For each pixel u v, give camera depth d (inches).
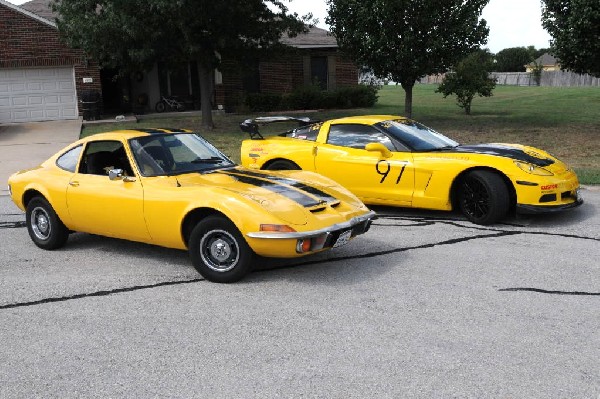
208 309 198.5
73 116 988.6
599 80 2117.4
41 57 953.5
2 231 322.0
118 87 1095.0
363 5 716.7
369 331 176.9
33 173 281.4
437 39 703.1
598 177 416.5
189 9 678.5
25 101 967.0
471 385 144.1
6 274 244.1
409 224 308.8
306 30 807.7
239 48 781.3
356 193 334.6
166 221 231.8
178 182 235.3
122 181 246.5
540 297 201.0
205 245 224.2
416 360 157.6
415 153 319.6
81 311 200.7
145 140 257.3
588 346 163.5
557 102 1199.6
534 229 289.9
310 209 221.1
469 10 712.4
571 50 605.6
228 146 651.5
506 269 231.5
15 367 161.5
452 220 313.1
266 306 199.5
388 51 729.6
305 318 188.2
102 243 289.9
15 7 929.5
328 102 1095.6
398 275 227.6
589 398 137.3
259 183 237.9
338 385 145.8
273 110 1072.2
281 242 208.1
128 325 187.3
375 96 1165.7
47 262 260.1
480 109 1082.1
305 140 358.3
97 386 149.6
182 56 764.6
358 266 240.1
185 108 1084.5
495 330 175.2
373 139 335.9
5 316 198.2
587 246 259.3
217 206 217.2
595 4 575.2
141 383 150.3
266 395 142.2
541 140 642.8
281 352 164.9
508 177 291.0
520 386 143.1
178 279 230.8
